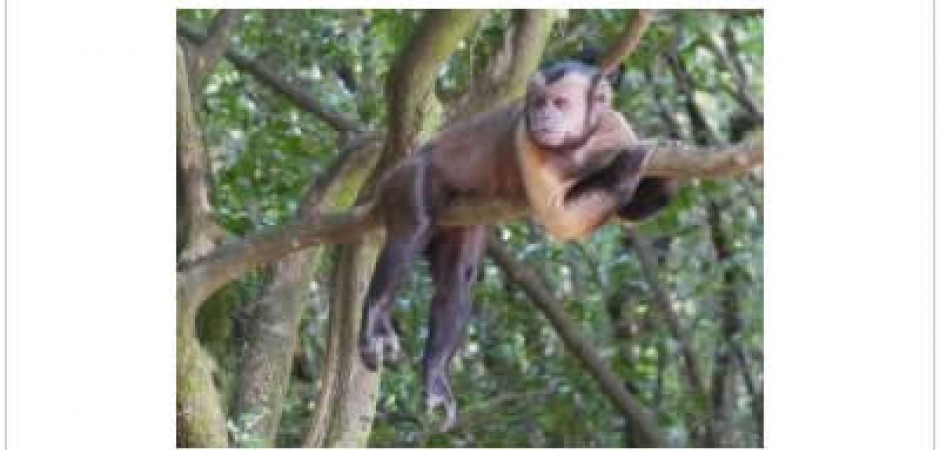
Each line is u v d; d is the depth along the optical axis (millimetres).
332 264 10055
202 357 8219
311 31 11086
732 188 13328
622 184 7094
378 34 10750
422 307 11734
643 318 13469
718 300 13641
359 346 7652
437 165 7648
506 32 8703
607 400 12695
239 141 11320
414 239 7625
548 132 7141
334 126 10727
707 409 13305
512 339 12758
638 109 12711
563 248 12523
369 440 11312
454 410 8219
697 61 12938
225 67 11250
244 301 10008
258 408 9070
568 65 7273
